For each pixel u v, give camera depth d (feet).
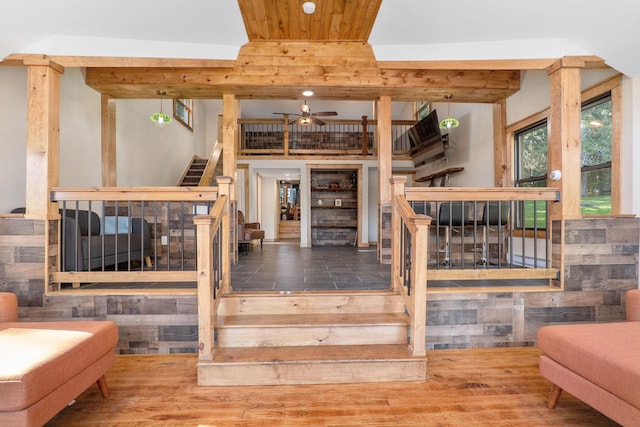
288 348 8.28
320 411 6.50
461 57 10.64
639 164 10.14
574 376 5.99
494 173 16.69
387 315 9.27
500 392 7.18
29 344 5.79
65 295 9.20
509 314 9.63
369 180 28.91
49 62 9.41
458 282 11.19
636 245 10.00
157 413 6.43
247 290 10.20
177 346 9.28
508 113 15.93
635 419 4.95
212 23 9.69
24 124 11.67
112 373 8.07
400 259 9.89
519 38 10.25
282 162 25.95
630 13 8.25
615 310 9.94
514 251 15.80
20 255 9.22
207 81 13.85
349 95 15.40
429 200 9.88
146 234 14.15
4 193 11.04
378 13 9.78
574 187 9.90
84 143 14.55
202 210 14.73
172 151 25.36
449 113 21.99
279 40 13.44
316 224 28.60
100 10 8.68
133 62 10.20
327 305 9.50
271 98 15.92
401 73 13.99
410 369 7.71
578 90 9.99
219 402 6.82
